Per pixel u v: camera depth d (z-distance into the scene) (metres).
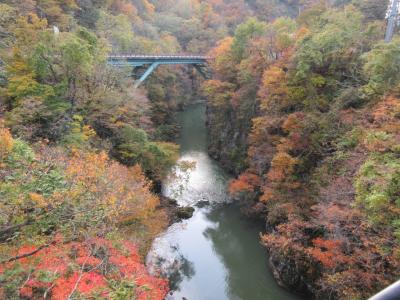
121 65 32.72
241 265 21.73
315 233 17.98
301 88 22.08
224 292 19.53
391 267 12.20
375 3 32.31
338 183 15.51
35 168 10.36
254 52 31.91
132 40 47.75
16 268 8.62
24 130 18.47
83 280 9.83
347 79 21.94
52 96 22.41
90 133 21.62
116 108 25.83
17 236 9.22
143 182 19.41
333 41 21.47
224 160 36.38
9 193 9.15
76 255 11.26
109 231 12.64
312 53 21.08
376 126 15.58
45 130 20.17
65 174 10.98
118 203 13.23
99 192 12.22
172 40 63.34
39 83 22.66
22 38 23.88
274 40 30.56
